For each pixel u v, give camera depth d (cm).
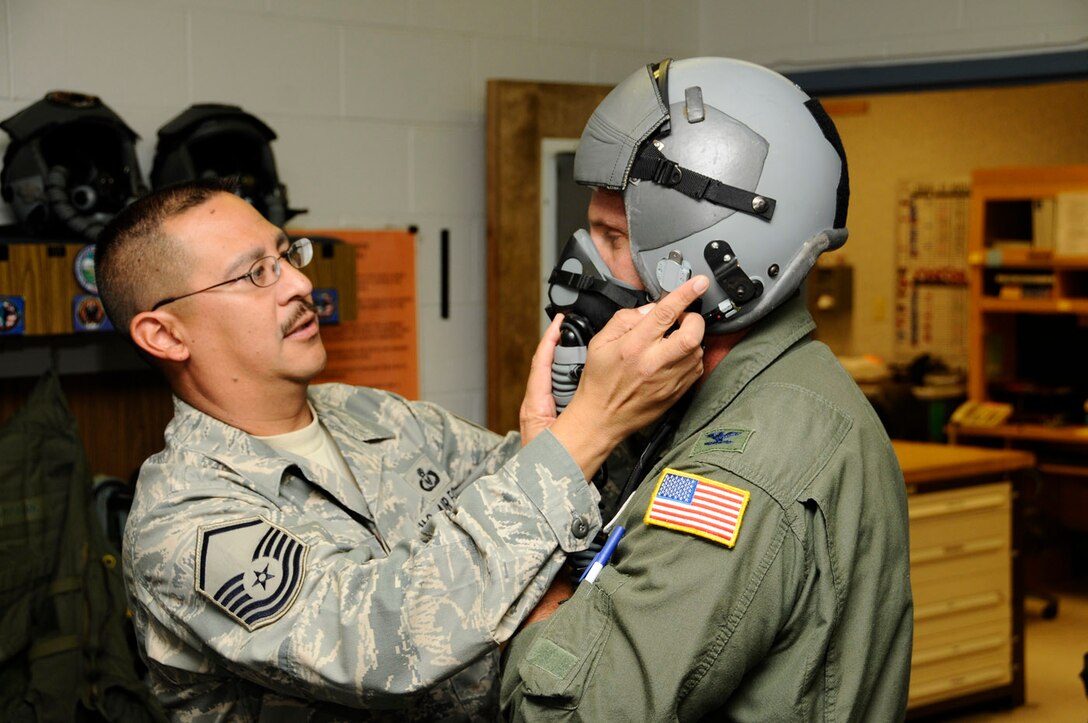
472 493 125
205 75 254
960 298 632
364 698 123
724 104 120
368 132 282
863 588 117
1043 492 505
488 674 151
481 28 300
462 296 304
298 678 125
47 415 213
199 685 143
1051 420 516
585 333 132
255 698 141
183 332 150
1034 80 292
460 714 148
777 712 114
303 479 151
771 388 124
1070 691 383
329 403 172
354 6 276
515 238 298
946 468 336
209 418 151
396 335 288
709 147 119
